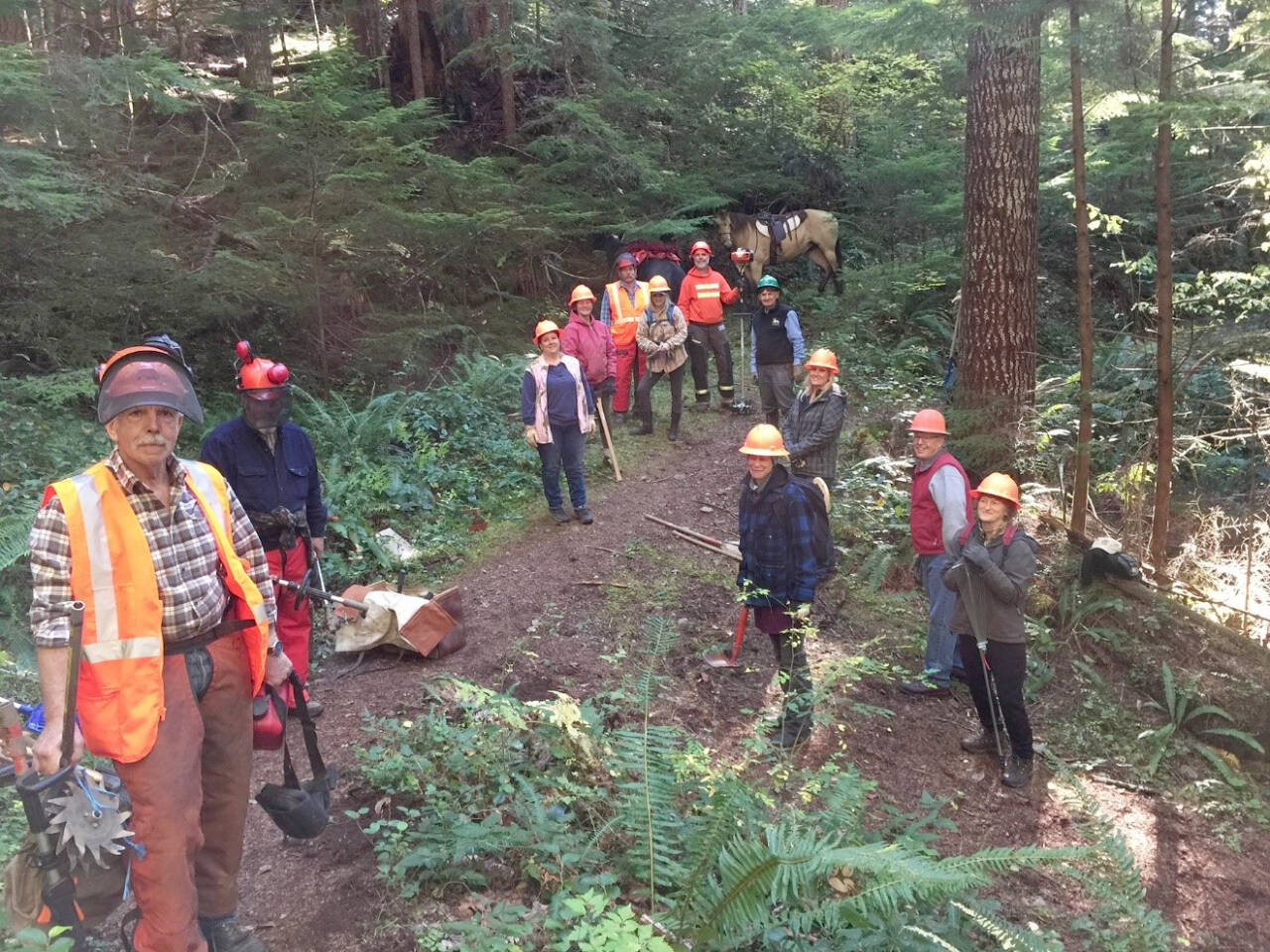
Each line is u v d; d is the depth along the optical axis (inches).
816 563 199.8
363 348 415.2
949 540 220.7
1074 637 278.1
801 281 671.8
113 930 125.9
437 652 227.9
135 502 103.4
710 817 139.3
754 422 435.2
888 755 221.6
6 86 278.7
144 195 377.1
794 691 206.4
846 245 696.4
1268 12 271.4
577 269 589.9
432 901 141.7
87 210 314.5
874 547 309.9
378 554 280.5
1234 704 250.7
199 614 106.0
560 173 547.5
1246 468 360.5
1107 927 173.6
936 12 300.5
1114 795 226.7
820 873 126.1
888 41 314.2
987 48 323.0
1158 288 285.4
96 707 97.8
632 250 515.2
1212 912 193.0
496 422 386.6
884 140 671.1
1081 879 165.5
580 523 320.2
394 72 609.6
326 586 266.4
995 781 220.7
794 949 133.4
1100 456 365.7
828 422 281.3
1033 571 206.8
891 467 349.4
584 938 126.1
